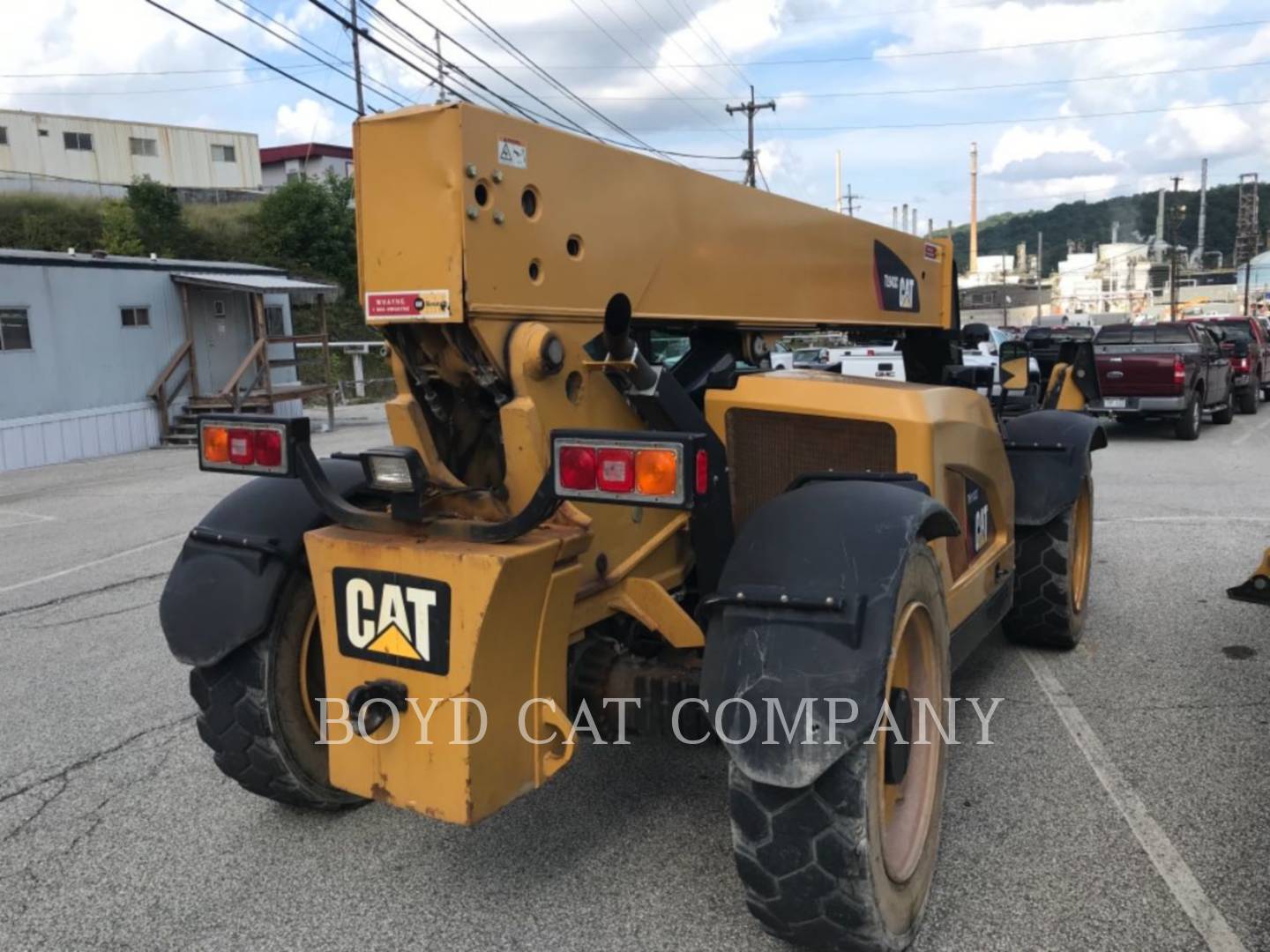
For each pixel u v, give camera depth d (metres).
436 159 2.56
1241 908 2.98
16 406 16.16
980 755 4.07
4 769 4.25
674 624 3.26
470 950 2.89
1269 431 16.50
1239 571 6.83
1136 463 12.61
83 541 9.38
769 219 3.77
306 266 37.19
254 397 19.66
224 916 3.11
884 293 4.79
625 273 3.07
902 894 2.73
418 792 2.73
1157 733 4.24
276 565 3.26
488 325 2.66
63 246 32.91
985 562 4.17
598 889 3.18
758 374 3.80
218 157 51.25
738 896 3.11
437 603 2.63
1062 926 2.92
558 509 2.83
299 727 3.41
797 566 2.60
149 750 4.40
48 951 2.95
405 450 2.77
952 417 3.74
